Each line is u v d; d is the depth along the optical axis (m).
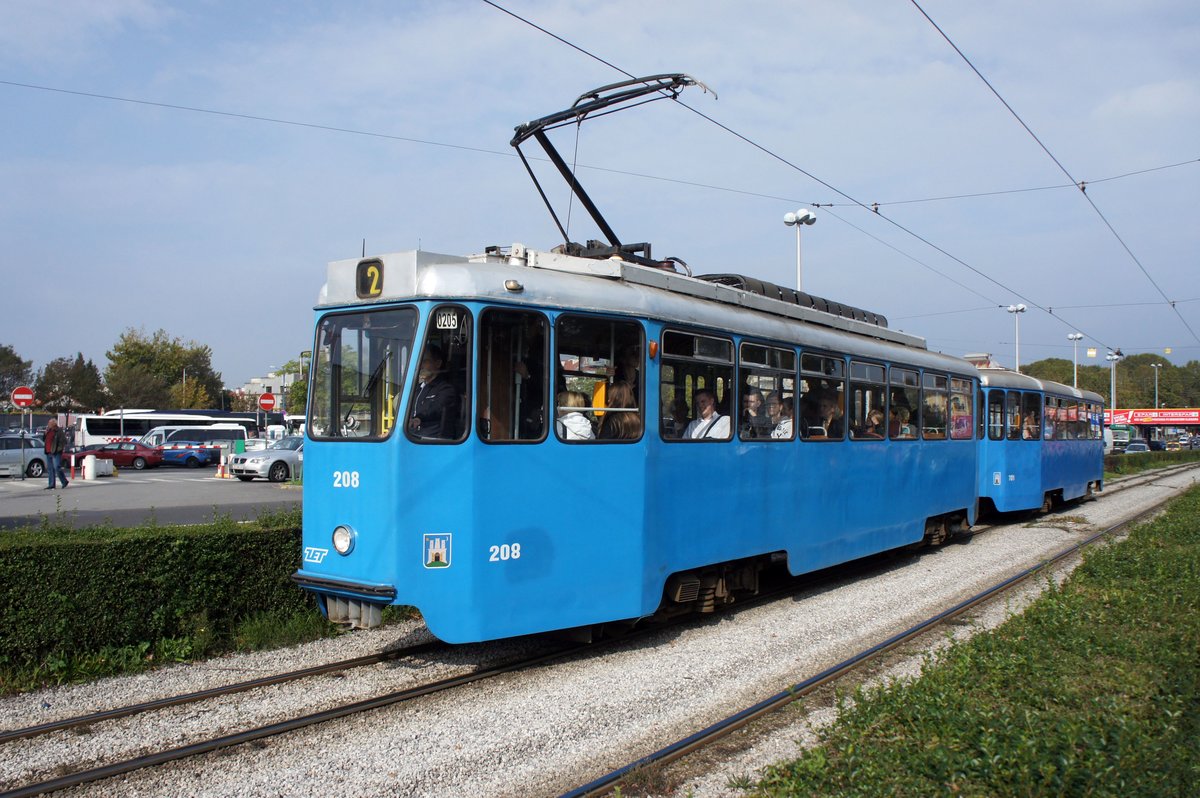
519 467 6.86
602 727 5.96
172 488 27.52
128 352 77.19
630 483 7.59
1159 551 11.66
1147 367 116.12
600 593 7.36
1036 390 19.44
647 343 7.74
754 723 6.08
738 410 8.95
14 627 6.84
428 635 8.38
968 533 16.56
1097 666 6.66
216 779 5.02
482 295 6.68
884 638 8.59
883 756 4.88
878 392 11.97
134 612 7.39
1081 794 4.32
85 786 4.92
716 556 8.59
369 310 6.95
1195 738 5.10
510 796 4.90
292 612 8.46
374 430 6.76
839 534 10.85
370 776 5.09
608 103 9.52
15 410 72.56
